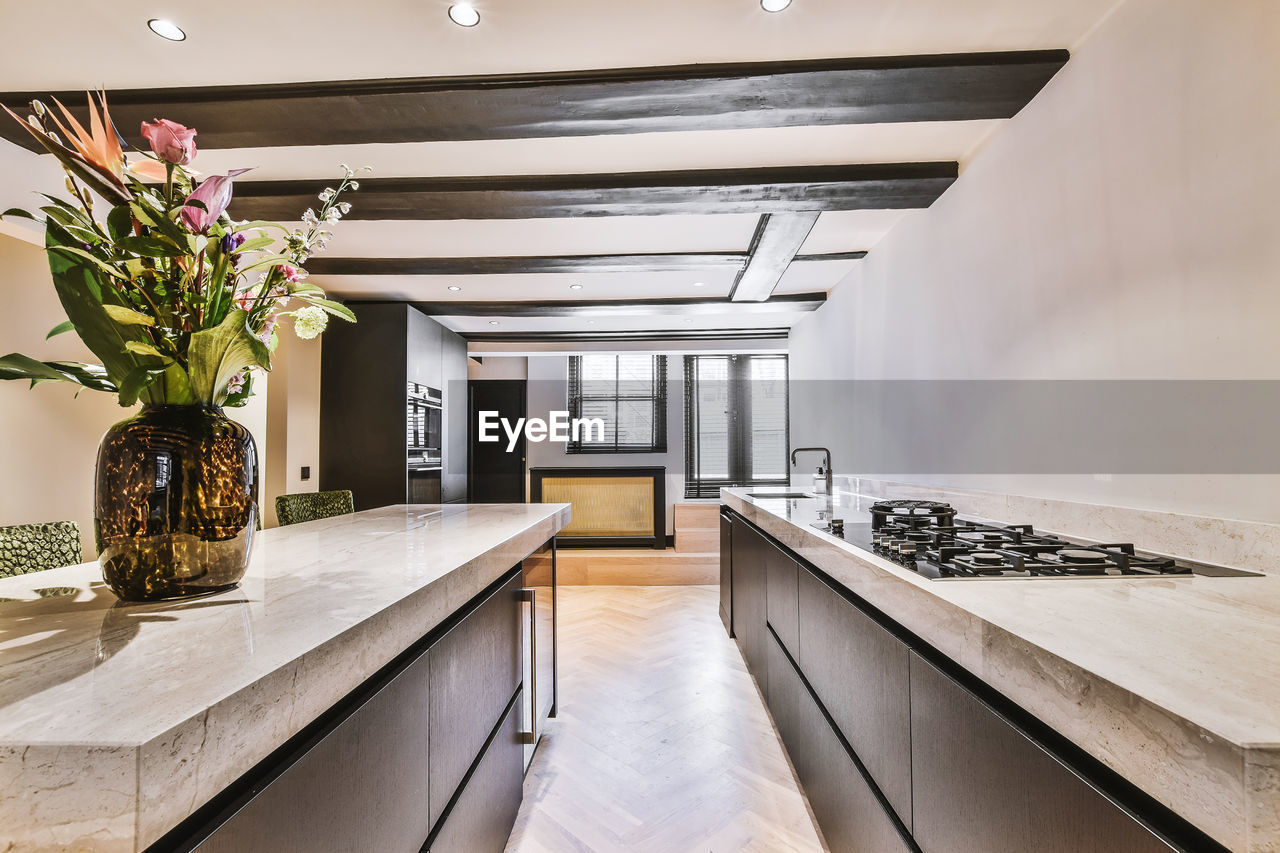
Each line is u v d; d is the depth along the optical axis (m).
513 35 1.60
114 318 0.83
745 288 3.95
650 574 5.33
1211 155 1.25
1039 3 1.50
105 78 1.77
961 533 1.61
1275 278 1.13
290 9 1.50
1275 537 1.12
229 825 0.57
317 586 1.02
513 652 1.77
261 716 0.59
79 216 0.88
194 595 0.93
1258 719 0.53
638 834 1.76
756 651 2.83
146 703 0.53
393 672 0.97
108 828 0.45
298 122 1.93
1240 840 0.48
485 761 1.46
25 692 0.55
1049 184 1.77
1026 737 0.78
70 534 1.58
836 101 1.85
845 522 2.06
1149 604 0.94
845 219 2.91
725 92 1.79
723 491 3.99
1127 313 1.48
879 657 1.28
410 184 2.43
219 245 0.92
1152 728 0.57
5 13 1.50
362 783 0.84
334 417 4.20
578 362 6.04
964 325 2.28
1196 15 1.28
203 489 0.93
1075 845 0.69
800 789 2.00
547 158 2.28
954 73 1.72
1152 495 1.41
